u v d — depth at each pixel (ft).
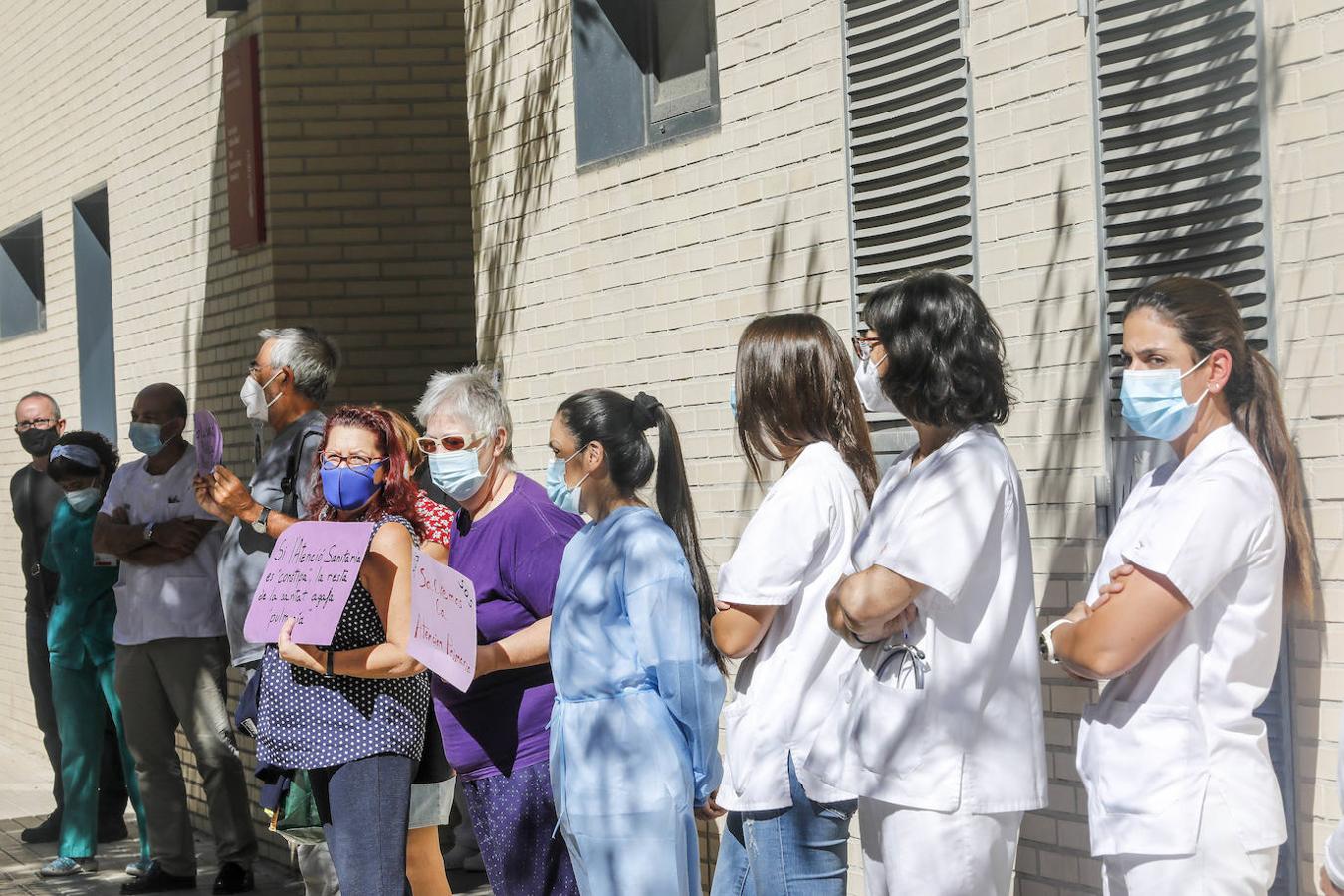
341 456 16.12
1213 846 10.57
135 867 27.66
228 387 32.14
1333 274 13.07
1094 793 11.10
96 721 29.01
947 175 17.07
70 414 42.80
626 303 22.48
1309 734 13.26
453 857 27.02
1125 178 14.89
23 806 36.37
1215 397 11.21
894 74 17.74
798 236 19.27
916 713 11.88
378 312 30.35
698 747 14.46
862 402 14.35
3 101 46.52
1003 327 16.39
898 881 11.99
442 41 30.53
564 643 14.73
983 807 11.82
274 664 16.25
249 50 30.37
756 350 14.07
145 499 26.58
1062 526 15.74
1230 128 13.97
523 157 24.99
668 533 14.61
